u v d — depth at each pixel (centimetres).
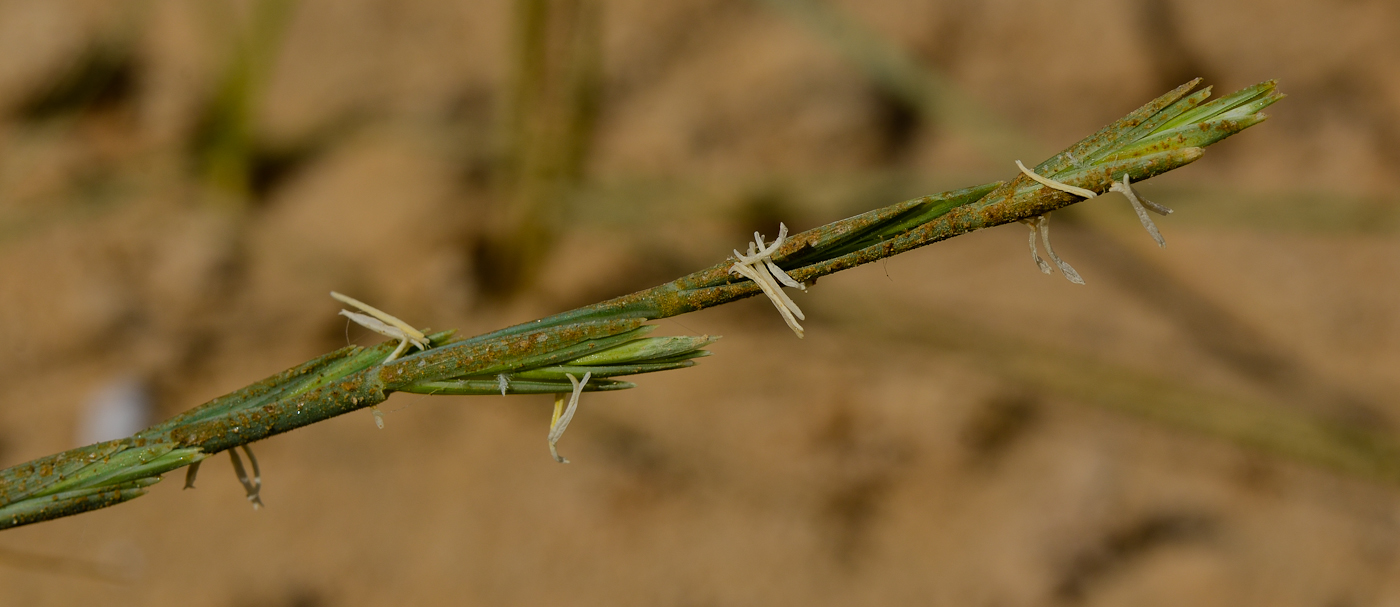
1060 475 63
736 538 60
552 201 70
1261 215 73
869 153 75
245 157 71
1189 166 76
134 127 74
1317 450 63
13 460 62
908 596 59
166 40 74
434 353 22
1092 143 22
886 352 68
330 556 59
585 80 69
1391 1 75
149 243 69
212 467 62
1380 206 72
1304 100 75
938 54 75
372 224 70
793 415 65
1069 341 68
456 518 61
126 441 22
